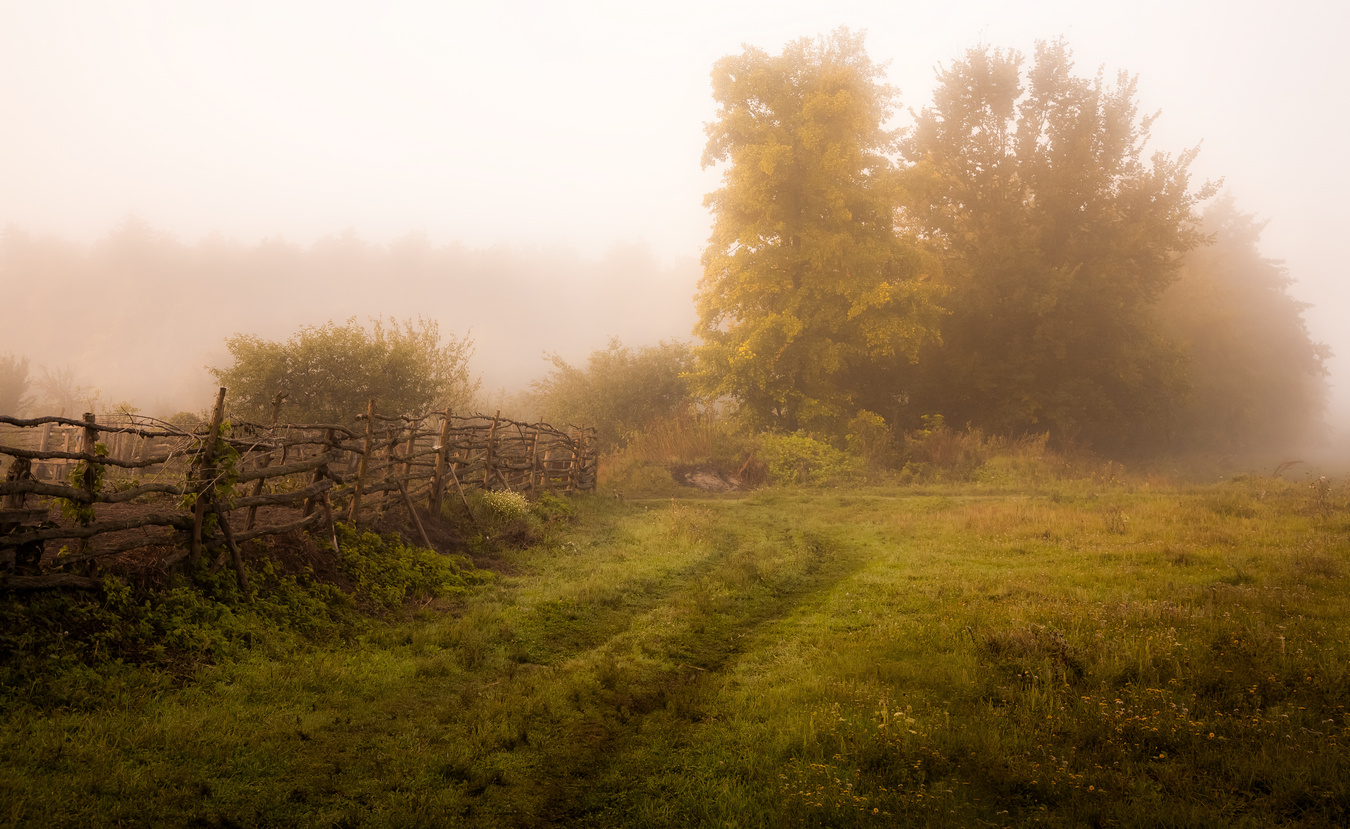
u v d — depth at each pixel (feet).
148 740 14.25
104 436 52.54
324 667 19.62
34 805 11.64
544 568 34.73
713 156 87.40
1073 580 29.27
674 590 32.17
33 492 17.47
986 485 70.69
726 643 24.67
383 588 27.25
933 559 36.32
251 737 15.20
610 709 18.56
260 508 30.01
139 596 19.26
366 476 32.45
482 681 20.48
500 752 15.84
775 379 89.61
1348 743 14.08
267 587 23.34
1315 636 20.39
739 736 16.40
